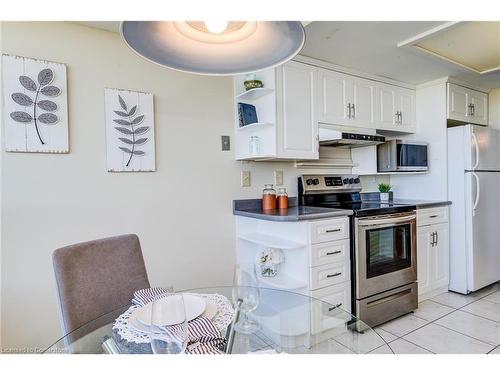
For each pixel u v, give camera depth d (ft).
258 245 7.79
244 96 7.97
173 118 7.36
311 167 9.73
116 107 6.63
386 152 10.03
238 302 4.08
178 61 3.70
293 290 6.75
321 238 7.03
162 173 7.22
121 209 6.72
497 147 10.65
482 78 10.27
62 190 6.09
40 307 5.88
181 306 2.96
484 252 10.14
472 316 8.36
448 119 10.36
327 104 8.56
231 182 8.23
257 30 3.41
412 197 11.21
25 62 5.70
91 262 4.39
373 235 7.88
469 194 9.73
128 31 3.19
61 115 6.03
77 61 6.23
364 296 7.61
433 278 9.65
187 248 7.57
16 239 5.68
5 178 5.57
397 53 7.98
